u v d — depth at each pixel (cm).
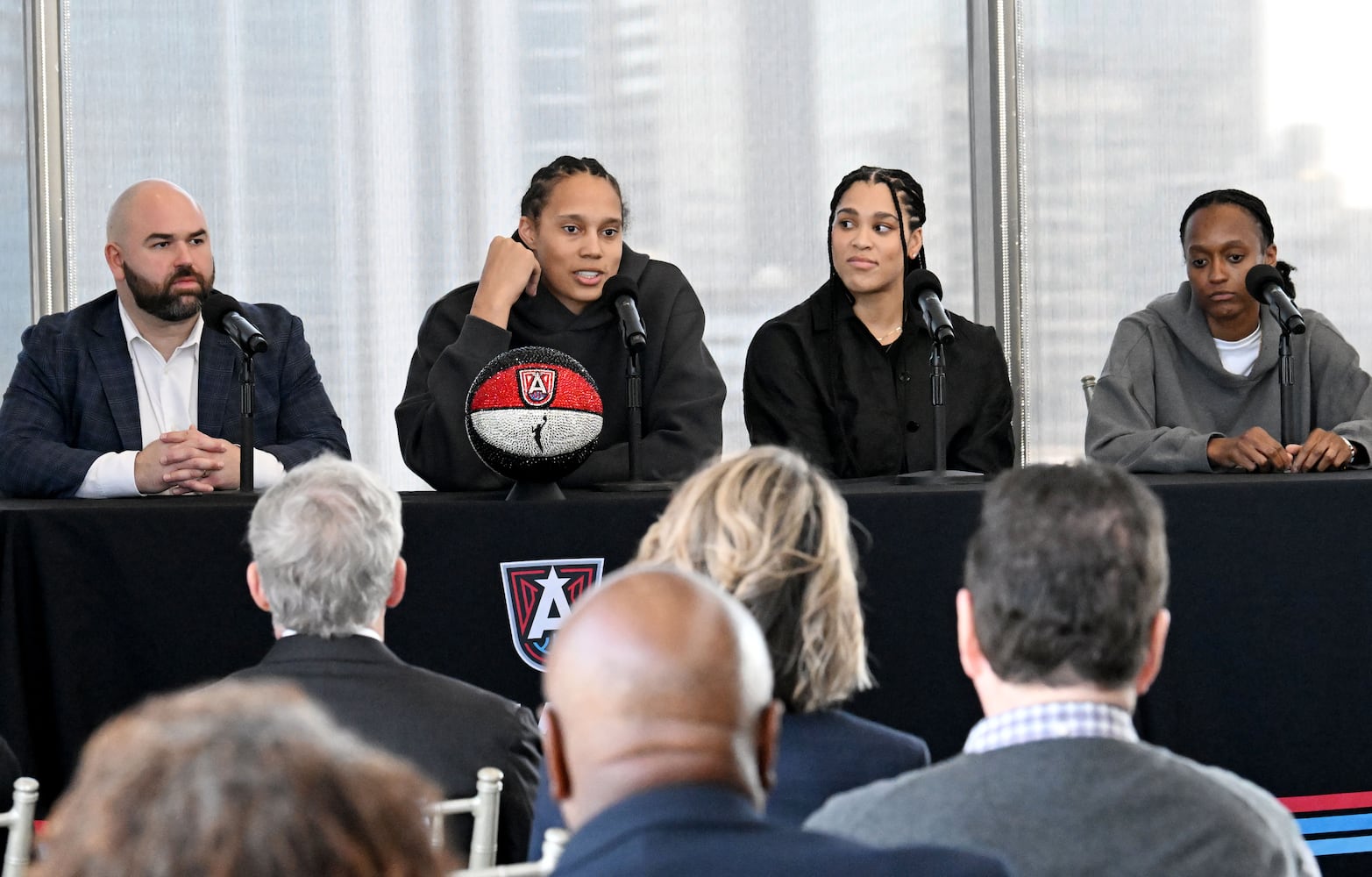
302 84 977
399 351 991
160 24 958
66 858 117
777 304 1020
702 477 367
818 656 349
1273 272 728
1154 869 251
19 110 929
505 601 536
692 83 1007
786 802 339
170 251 725
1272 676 565
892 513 549
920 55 1018
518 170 998
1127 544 277
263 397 747
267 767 119
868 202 767
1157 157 1030
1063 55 1019
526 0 993
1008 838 254
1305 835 570
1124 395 806
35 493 668
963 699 556
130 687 523
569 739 207
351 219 985
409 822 123
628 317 658
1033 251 1023
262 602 411
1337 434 736
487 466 609
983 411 786
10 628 513
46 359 730
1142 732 563
